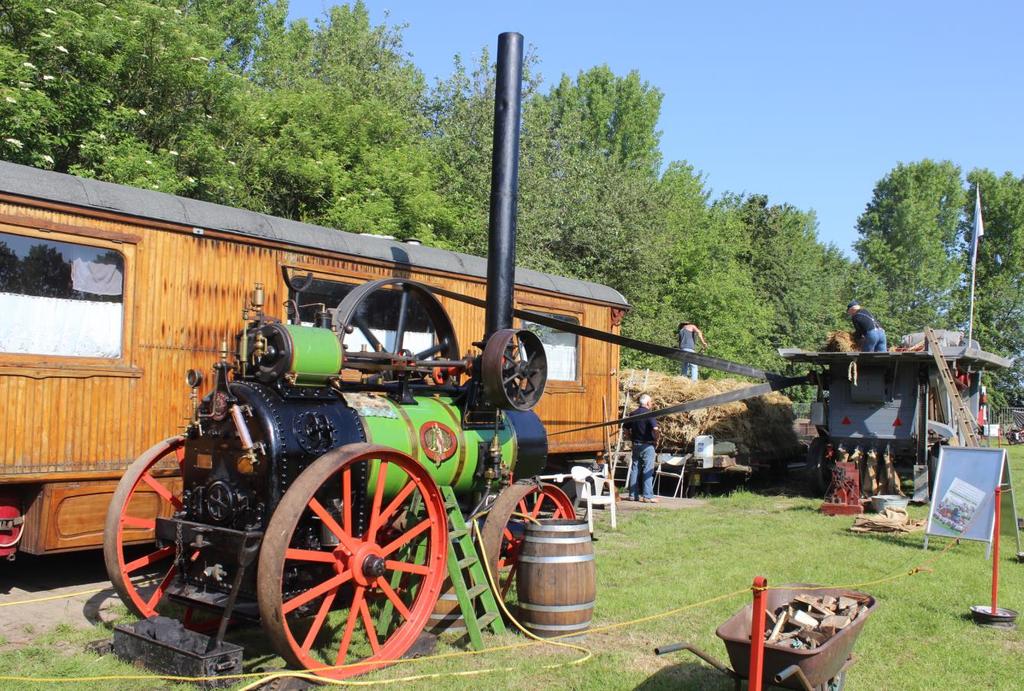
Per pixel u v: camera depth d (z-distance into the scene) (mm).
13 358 5980
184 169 14461
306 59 29297
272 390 4727
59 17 12180
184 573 4781
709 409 13242
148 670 4488
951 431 12156
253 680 4387
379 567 4629
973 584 7023
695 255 29938
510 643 5281
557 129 24188
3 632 5379
